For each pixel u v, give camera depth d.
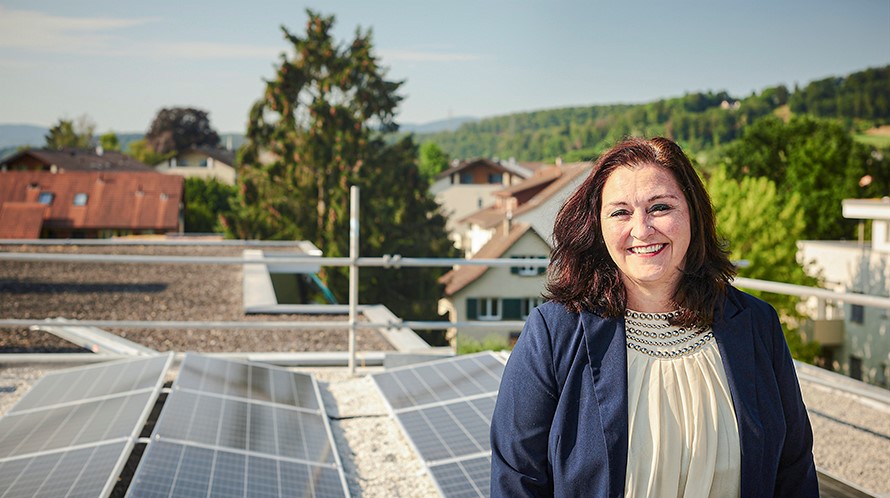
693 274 2.00
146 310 12.45
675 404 1.94
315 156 40.34
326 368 6.49
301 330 11.37
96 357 6.23
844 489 3.29
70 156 74.44
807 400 6.40
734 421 1.94
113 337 9.91
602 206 2.03
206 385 4.59
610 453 1.89
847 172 52.16
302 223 39.84
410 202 41.19
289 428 4.19
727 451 1.93
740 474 1.93
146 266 17.80
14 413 4.31
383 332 11.39
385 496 3.87
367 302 38.72
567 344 1.99
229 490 3.25
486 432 4.00
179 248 22.89
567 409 1.95
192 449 3.55
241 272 17.22
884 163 54.22
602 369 1.94
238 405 4.37
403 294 39.59
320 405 4.79
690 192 2.01
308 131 41.09
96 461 3.34
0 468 3.42
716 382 1.97
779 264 35.12
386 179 40.31
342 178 39.47
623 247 1.97
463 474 3.56
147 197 54.06
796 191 51.59
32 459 3.48
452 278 46.41
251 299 13.34
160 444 3.53
